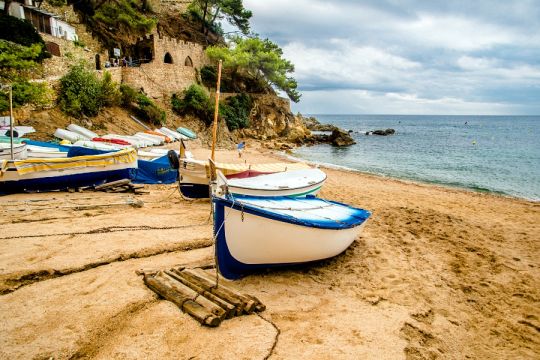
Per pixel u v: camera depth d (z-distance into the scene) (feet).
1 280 18.42
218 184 20.90
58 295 17.81
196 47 157.48
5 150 45.19
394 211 43.47
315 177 42.86
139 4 165.89
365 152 139.95
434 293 21.84
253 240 20.89
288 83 183.83
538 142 199.52
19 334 14.51
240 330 16.03
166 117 125.18
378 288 22.04
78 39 111.14
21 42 77.66
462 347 16.69
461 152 143.95
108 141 74.74
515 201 57.26
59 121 80.23
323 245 23.75
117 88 108.17
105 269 21.18
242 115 159.53
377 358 14.83
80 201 37.86
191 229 30.30
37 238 25.17
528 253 31.04
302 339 15.83
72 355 13.50
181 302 17.21
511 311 20.53
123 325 15.70
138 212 35.32
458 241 32.71
